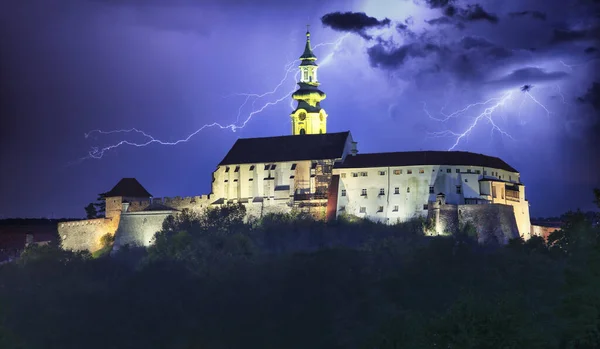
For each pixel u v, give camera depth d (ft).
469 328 480.23
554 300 629.92
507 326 478.18
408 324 557.33
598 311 484.33
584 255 561.02
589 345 477.77
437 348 481.05
